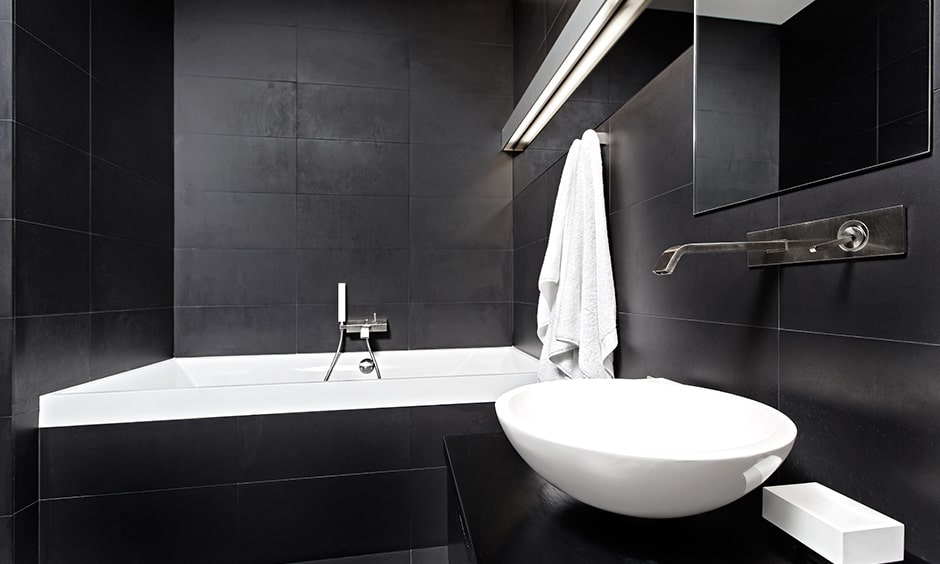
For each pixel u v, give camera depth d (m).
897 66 0.67
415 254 2.90
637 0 1.43
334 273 2.81
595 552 0.64
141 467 1.75
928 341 0.63
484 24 2.98
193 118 2.67
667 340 1.32
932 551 0.62
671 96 1.31
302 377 2.71
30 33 1.62
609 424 0.96
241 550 1.81
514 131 2.65
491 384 2.02
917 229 0.64
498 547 0.65
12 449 1.54
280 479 1.85
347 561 1.88
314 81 2.80
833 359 0.79
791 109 0.87
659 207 1.37
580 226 1.65
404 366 2.81
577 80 1.98
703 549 0.65
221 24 2.71
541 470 0.69
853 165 0.74
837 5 0.77
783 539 0.67
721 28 1.05
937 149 0.62
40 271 1.66
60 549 1.68
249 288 2.72
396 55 2.90
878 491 0.70
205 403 1.80
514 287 2.95
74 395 1.70
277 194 2.75
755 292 0.98
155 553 1.75
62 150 1.77
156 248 2.46
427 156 2.92
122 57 2.17
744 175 0.99
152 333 2.41
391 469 1.93
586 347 1.58
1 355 1.54
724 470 0.56
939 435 0.61
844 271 0.76
